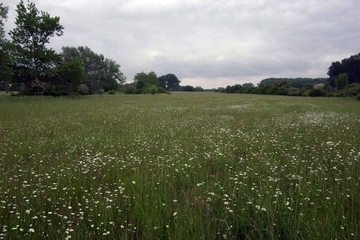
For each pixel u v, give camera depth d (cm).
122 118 1550
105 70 7838
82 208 406
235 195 416
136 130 1109
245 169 575
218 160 636
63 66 3975
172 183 495
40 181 500
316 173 508
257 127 1166
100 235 337
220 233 332
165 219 364
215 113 1895
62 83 4219
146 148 766
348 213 357
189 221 338
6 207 397
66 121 1357
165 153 725
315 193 422
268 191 419
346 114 1622
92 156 678
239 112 1966
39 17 3953
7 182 484
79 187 477
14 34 3828
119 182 489
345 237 309
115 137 959
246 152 732
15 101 2691
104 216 367
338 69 7669
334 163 591
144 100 3784
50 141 864
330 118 1434
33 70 3853
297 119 1422
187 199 406
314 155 657
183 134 1001
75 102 2838
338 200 393
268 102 3422
